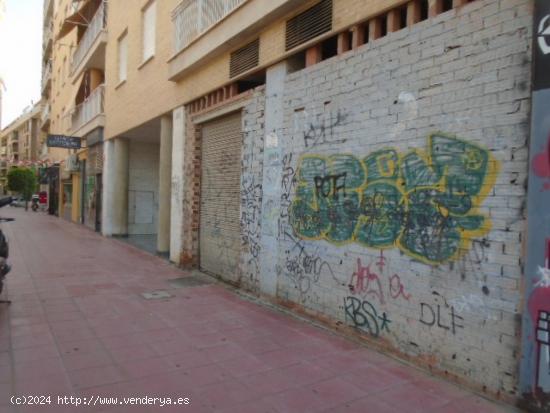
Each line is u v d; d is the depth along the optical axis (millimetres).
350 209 4969
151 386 3678
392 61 4465
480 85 3631
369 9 4723
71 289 7078
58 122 29016
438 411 3348
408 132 4270
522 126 3330
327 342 4820
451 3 4281
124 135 14469
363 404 3447
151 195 16141
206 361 4254
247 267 7086
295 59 6199
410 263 4223
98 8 17406
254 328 5289
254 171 6922
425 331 4074
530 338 3223
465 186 3729
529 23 3311
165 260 10406
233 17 7047
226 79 7738
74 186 22797
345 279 5027
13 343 4570
